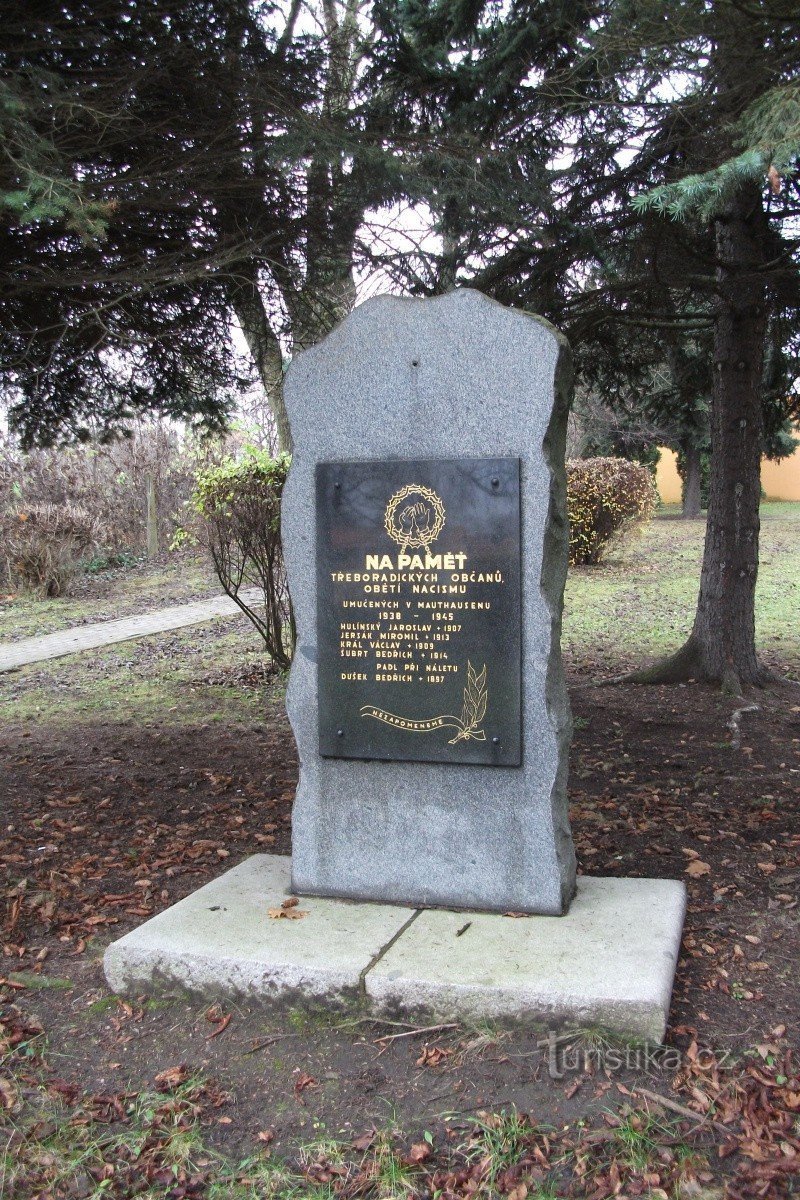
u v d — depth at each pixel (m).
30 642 13.21
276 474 9.70
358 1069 3.22
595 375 9.30
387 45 6.21
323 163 5.02
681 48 5.67
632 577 16.38
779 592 14.45
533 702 3.92
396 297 4.04
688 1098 2.98
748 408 8.31
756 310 7.92
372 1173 2.75
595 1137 2.82
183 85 4.78
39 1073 3.26
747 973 3.71
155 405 7.21
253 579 10.31
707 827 5.38
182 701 9.43
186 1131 2.94
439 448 4.02
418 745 4.05
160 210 5.21
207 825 5.72
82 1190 2.74
